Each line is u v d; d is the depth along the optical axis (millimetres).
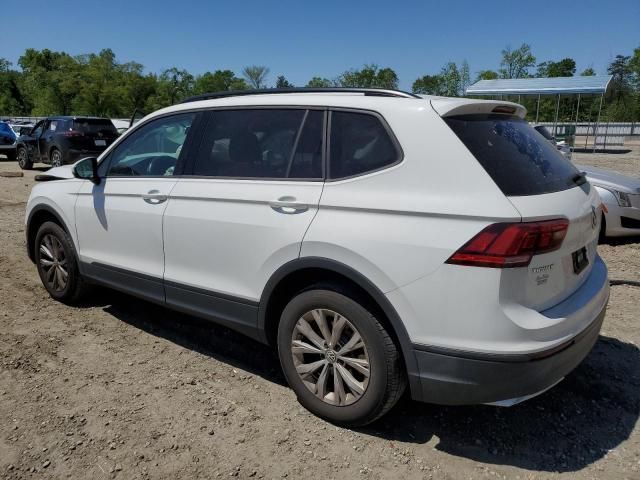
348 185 2959
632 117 46031
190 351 4137
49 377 3654
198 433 3074
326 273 3053
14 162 21078
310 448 2965
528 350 2549
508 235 2496
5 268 6016
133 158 4184
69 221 4586
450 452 2963
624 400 3477
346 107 3111
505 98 29469
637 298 5141
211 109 3738
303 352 3199
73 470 2752
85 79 62188
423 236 2660
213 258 3514
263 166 3365
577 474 2789
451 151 2707
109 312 4848
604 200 6836
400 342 2781
